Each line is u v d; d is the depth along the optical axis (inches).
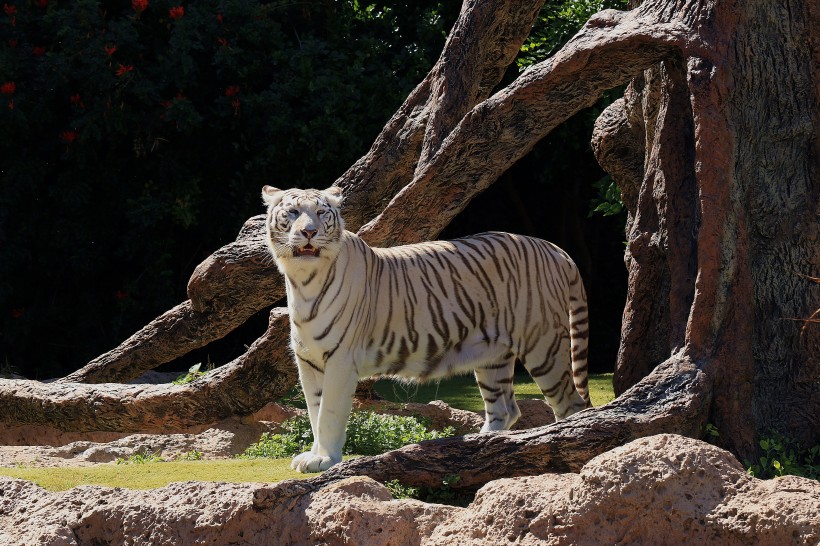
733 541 242.5
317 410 365.4
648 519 251.0
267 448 414.0
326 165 762.2
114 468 369.7
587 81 397.4
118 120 718.5
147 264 767.1
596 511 253.8
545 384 403.9
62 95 743.7
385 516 265.9
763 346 362.9
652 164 389.1
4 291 738.2
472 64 509.7
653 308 388.5
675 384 329.1
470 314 385.1
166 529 283.6
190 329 502.9
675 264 359.6
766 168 363.6
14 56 719.1
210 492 289.0
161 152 762.2
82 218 758.5
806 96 361.7
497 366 407.2
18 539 287.0
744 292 342.3
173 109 709.3
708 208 340.8
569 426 312.3
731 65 354.3
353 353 359.9
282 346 458.0
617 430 310.5
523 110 415.2
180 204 741.3
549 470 308.3
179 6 752.3
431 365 385.1
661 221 374.6
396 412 505.0
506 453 309.1
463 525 263.3
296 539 273.1
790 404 358.9
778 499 239.9
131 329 777.6
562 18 695.7
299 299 354.6
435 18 786.2
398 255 384.2
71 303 802.2
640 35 366.3
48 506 300.7
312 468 348.8
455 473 311.3
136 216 732.0
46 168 759.1
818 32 358.3
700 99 348.8
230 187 783.1
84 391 486.9
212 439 462.0
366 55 772.0
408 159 530.0
